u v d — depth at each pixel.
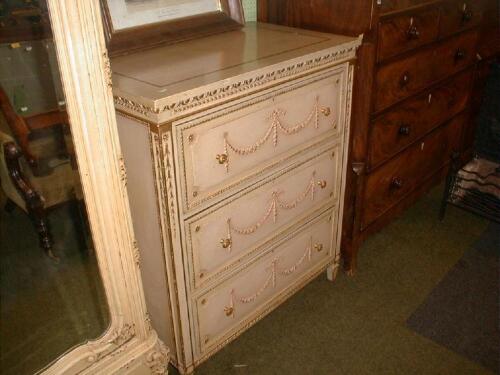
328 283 2.06
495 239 2.34
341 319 1.88
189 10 1.60
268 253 1.63
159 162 1.17
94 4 0.96
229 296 1.54
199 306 1.46
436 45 1.96
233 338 1.64
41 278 1.10
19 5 0.90
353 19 1.59
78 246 1.13
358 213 1.91
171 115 1.13
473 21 2.15
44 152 1.00
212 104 1.21
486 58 2.43
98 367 1.26
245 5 1.88
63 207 1.07
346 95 1.65
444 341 1.77
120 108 1.19
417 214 2.54
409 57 1.81
